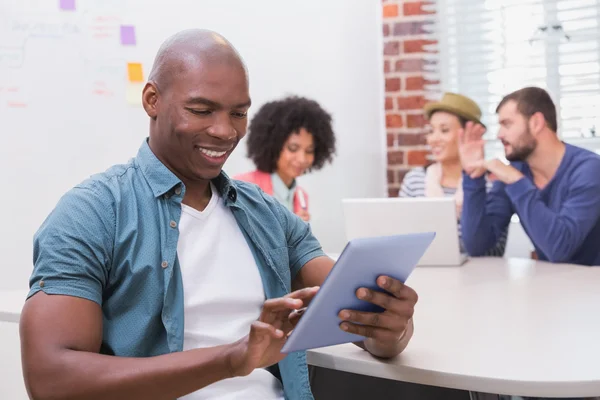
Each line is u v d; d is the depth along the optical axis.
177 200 1.25
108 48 3.12
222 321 1.26
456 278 2.39
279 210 1.48
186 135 1.19
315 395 1.73
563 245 2.95
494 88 3.50
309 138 3.23
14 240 3.03
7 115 2.98
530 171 3.16
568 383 1.22
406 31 3.60
